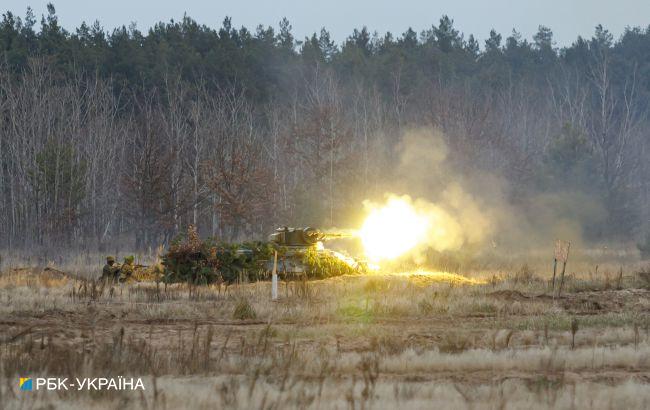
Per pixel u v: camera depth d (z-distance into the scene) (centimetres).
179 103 15938
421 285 5500
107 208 13438
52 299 4569
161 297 4816
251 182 10800
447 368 2791
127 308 4281
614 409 2208
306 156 12731
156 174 11350
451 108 15138
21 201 13212
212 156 12350
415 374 2712
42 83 15538
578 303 4647
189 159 13262
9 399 2197
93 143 14075
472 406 2202
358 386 2455
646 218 15612
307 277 5816
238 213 10594
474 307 4394
